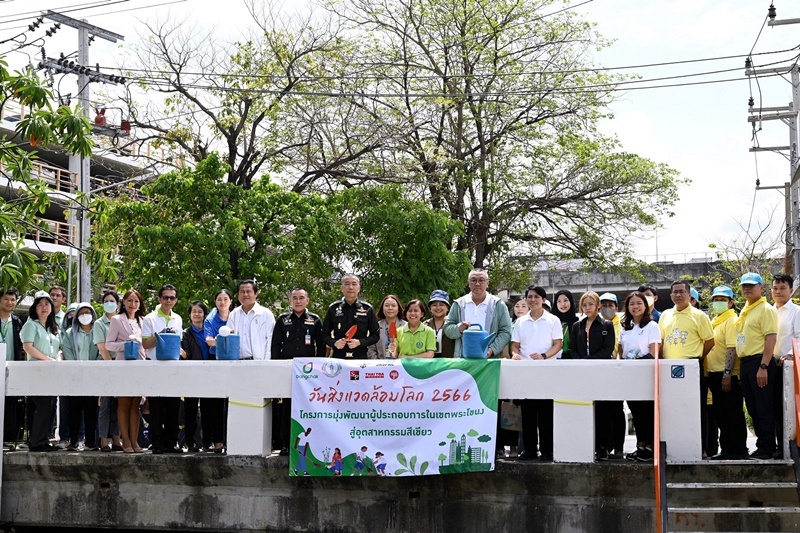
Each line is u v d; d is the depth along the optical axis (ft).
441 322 38.60
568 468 33.27
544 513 33.65
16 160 43.57
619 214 95.35
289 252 70.18
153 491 37.06
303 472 34.96
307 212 71.82
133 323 39.52
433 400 34.55
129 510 37.29
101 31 71.10
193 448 38.81
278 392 35.81
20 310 95.50
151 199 71.82
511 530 33.94
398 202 77.51
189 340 39.32
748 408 34.04
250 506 36.09
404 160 87.20
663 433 33.04
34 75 41.52
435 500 34.68
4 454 38.37
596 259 96.63
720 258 107.86
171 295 39.24
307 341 37.45
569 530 33.42
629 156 94.43
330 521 35.42
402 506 34.91
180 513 36.73
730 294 35.81
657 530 29.40
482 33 92.68
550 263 101.91
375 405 34.81
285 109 82.48
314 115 83.35
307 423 35.12
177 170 74.54
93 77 70.90
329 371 35.24
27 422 43.27
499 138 94.12
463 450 34.12
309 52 82.79
